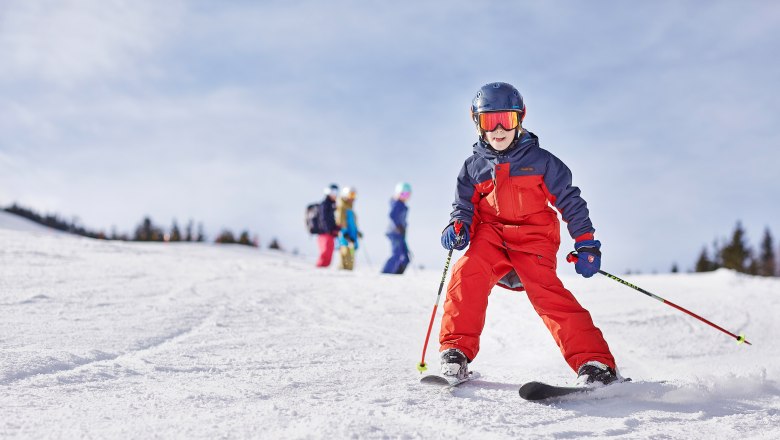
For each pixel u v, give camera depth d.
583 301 7.14
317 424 2.04
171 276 8.55
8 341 3.63
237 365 3.32
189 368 3.17
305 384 2.85
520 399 2.70
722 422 2.46
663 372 3.96
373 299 6.99
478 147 3.32
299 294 7.20
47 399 2.40
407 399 2.54
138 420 2.12
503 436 2.09
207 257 12.68
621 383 2.80
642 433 2.26
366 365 3.46
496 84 3.27
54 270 8.27
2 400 2.34
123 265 9.62
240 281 8.29
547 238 3.26
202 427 2.03
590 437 2.18
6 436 1.90
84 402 2.37
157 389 2.65
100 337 3.96
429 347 4.44
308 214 13.48
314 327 5.08
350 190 13.36
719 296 7.77
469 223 3.36
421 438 2.01
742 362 4.38
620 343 5.02
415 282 8.52
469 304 3.13
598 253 3.20
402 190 11.92
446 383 2.85
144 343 3.87
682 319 6.17
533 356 4.24
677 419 2.50
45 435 1.92
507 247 3.23
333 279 8.80
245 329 4.73
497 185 3.27
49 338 3.81
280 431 2.00
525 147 3.24
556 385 2.73
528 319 5.84
